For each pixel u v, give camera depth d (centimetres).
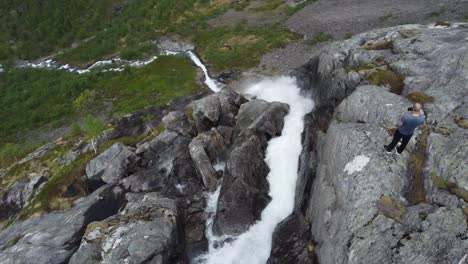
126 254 2719
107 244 2809
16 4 10219
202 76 6081
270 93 4903
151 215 3031
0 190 4491
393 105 2523
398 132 2158
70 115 6225
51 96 6919
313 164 2948
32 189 4266
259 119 3678
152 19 8412
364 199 2116
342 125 2641
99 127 4488
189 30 7656
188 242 3158
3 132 6266
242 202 3175
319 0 7394
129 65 7094
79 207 3681
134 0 9600
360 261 1903
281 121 3781
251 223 3133
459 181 1953
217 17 7888
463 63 2558
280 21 7069
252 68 5841
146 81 6294
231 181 3266
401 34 3406
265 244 3006
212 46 6831
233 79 5716
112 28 8769
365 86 2809
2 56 8975
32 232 3481
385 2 6512
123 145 4159
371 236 1964
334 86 3356
